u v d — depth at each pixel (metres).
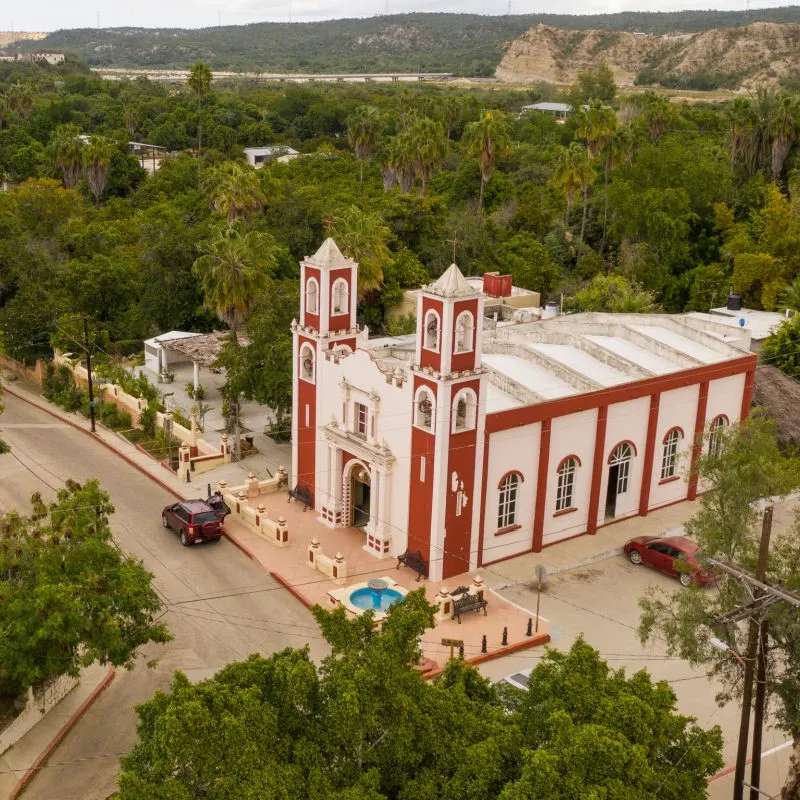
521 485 34.47
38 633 22.59
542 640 29.75
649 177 79.19
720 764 17.19
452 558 32.91
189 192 91.69
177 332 56.88
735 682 22.33
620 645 29.66
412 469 32.66
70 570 24.55
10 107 125.44
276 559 34.34
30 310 57.25
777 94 82.00
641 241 78.62
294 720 16.83
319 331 35.94
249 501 38.81
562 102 185.88
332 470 36.25
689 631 21.94
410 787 16.03
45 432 48.72
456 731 16.88
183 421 47.91
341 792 15.31
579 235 85.31
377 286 60.16
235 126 136.62
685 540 34.53
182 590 32.34
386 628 18.00
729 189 79.56
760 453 23.97
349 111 145.50
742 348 45.56
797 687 21.00
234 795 14.91
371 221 59.81
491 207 91.44
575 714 17.12
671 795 16.50
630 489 38.12
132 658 26.22
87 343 48.03
